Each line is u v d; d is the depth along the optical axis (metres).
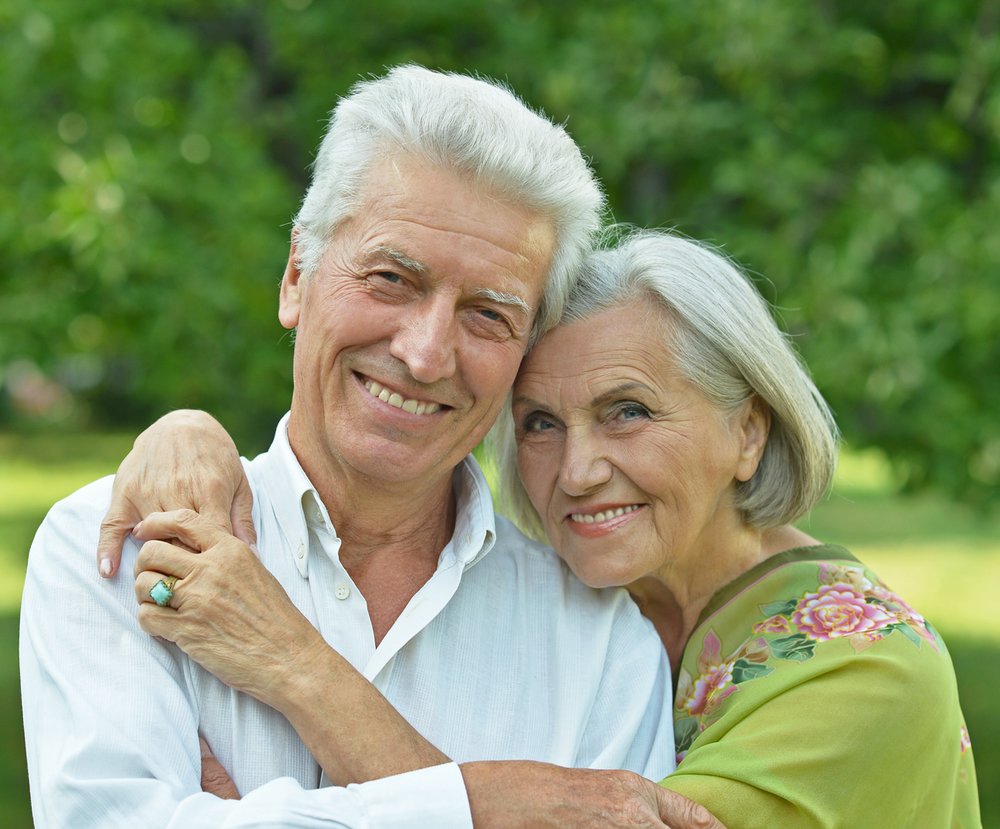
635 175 6.64
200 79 6.95
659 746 2.83
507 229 2.59
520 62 6.55
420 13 6.88
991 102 6.20
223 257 6.32
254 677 2.44
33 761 2.47
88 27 6.62
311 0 7.07
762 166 6.09
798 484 3.09
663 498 2.88
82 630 2.48
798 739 2.68
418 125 2.55
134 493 2.59
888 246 6.31
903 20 6.65
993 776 8.05
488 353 2.63
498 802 2.39
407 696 2.70
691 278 2.88
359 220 2.58
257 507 2.75
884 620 2.89
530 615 2.90
